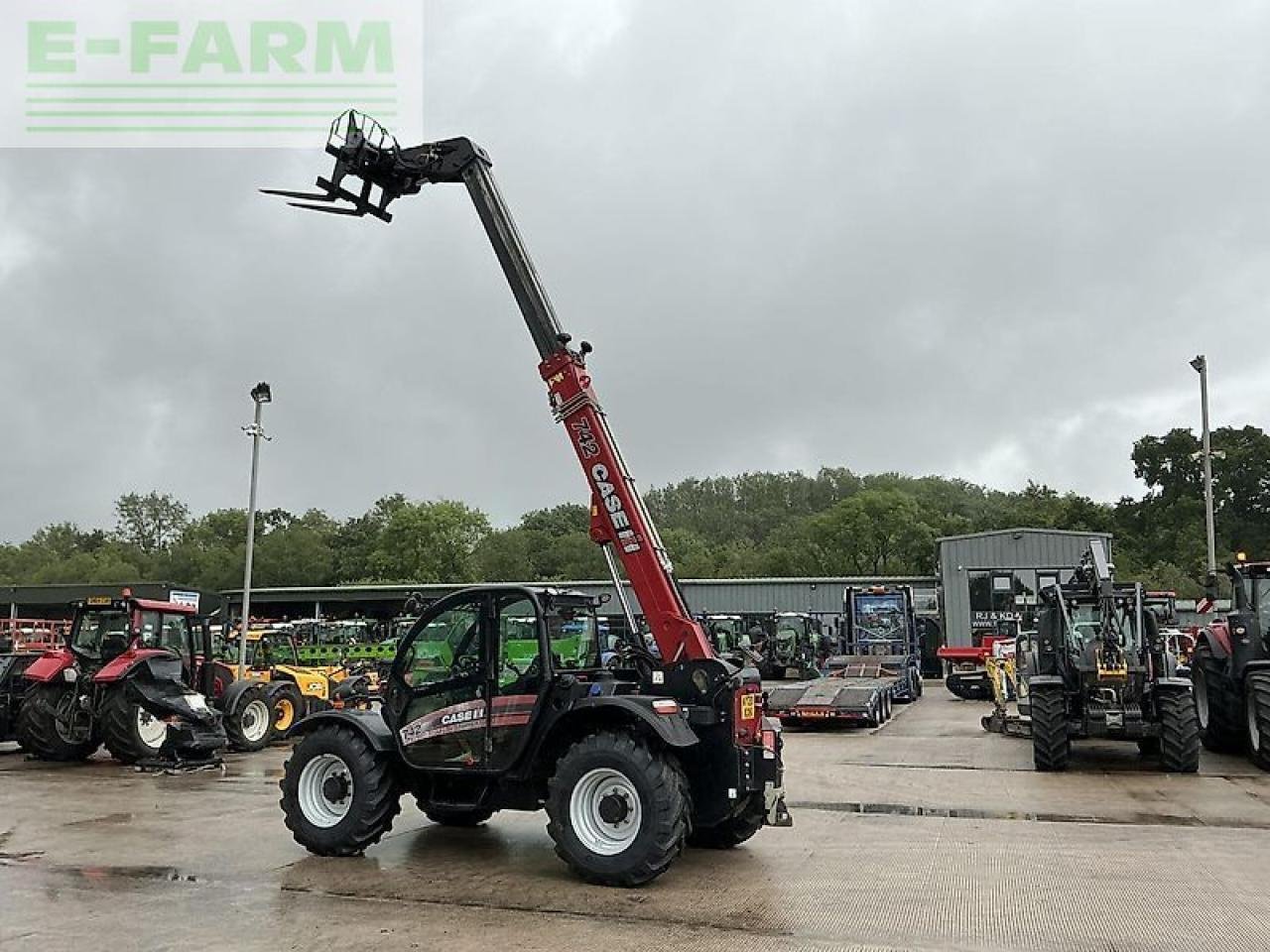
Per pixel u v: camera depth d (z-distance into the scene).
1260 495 53.94
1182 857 7.15
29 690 13.56
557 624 7.08
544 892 6.15
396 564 72.31
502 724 6.86
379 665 10.47
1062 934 5.30
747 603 42.06
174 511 104.44
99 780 11.56
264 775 12.02
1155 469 56.84
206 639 14.70
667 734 6.28
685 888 6.28
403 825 8.35
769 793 7.14
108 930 5.38
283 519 97.00
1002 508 82.50
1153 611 12.52
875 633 26.88
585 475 7.41
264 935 5.29
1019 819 8.66
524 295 7.63
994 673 17.84
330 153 7.94
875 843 7.66
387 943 5.14
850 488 122.00
